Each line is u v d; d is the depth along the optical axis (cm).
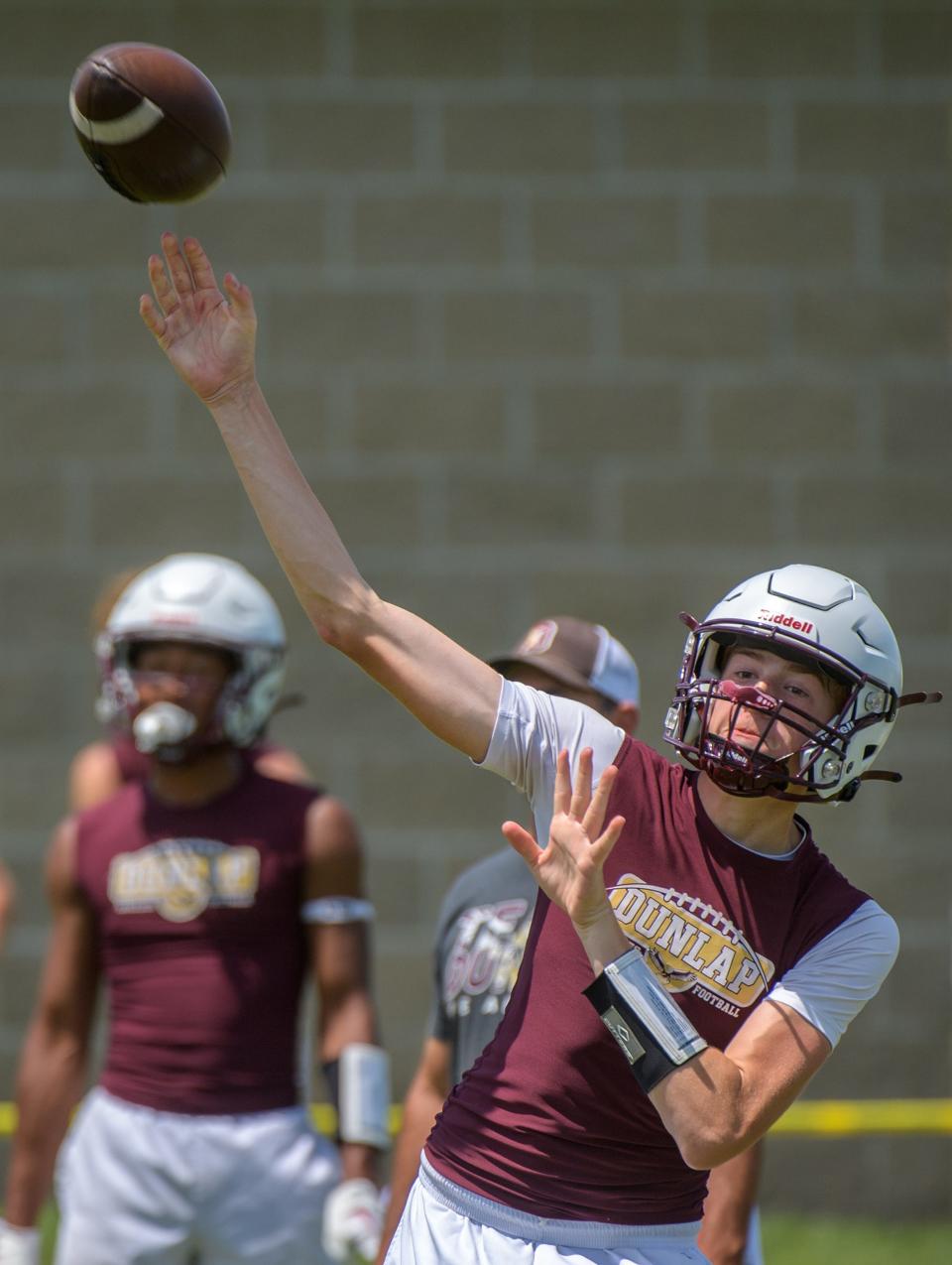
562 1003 970
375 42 2542
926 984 2505
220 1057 1505
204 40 2541
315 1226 1494
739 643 975
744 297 2544
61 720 2514
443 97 2542
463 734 993
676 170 2542
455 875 2506
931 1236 2395
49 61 2542
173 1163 1486
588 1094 959
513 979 1215
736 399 2541
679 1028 909
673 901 957
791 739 948
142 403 2533
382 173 2542
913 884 2514
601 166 2544
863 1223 2467
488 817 2514
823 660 949
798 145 2550
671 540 2533
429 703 989
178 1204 1486
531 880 1253
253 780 1580
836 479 2541
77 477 2528
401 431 2533
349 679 2516
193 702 1551
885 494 2542
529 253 2542
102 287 2536
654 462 2536
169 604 1564
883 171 2552
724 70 2552
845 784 994
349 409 2533
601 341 2542
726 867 965
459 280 2541
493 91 2544
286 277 2534
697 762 966
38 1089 1559
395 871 2505
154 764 1581
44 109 2541
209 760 1569
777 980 962
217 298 1037
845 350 2547
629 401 2539
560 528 2531
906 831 2516
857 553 2538
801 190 2550
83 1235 1502
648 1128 962
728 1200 1218
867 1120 2317
